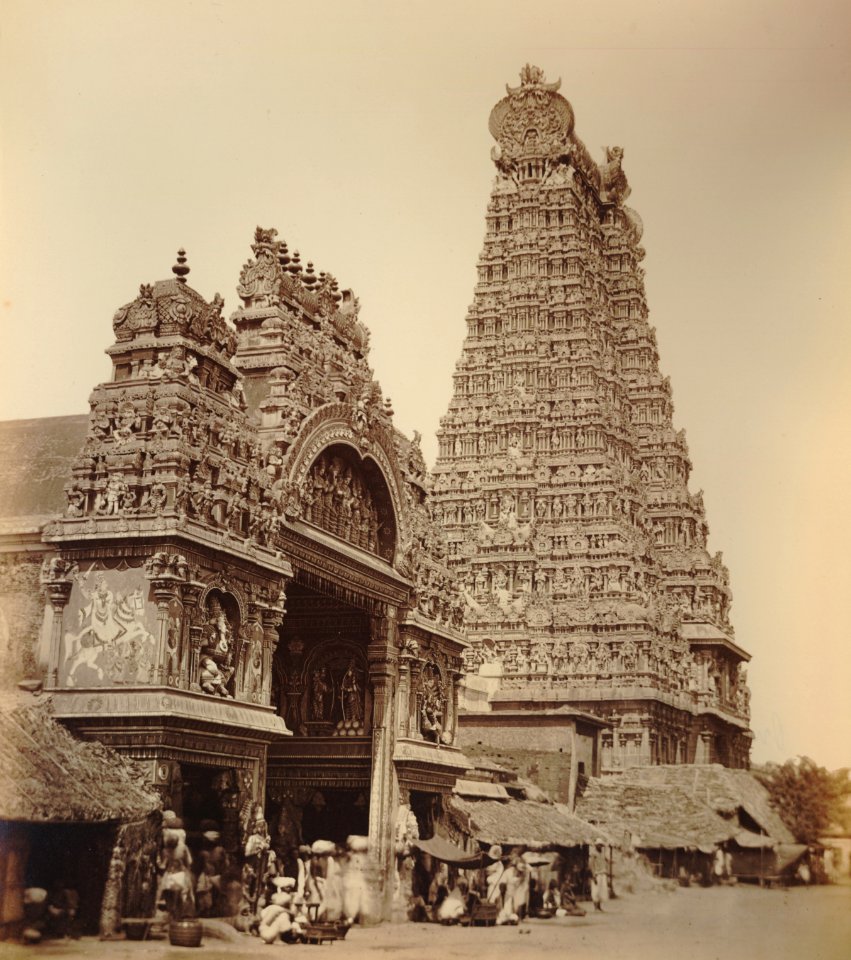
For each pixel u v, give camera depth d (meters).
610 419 120.25
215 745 44.53
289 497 50.75
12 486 47.09
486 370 121.75
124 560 43.44
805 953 55.00
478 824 67.06
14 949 37.81
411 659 60.81
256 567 47.66
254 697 47.28
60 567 44.00
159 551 42.94
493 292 123.69
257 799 46.69
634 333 129.25
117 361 46.50
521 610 111.62
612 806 87.56
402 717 60.16
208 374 47.56
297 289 55.88
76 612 43.69
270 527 48.91
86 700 42.38
